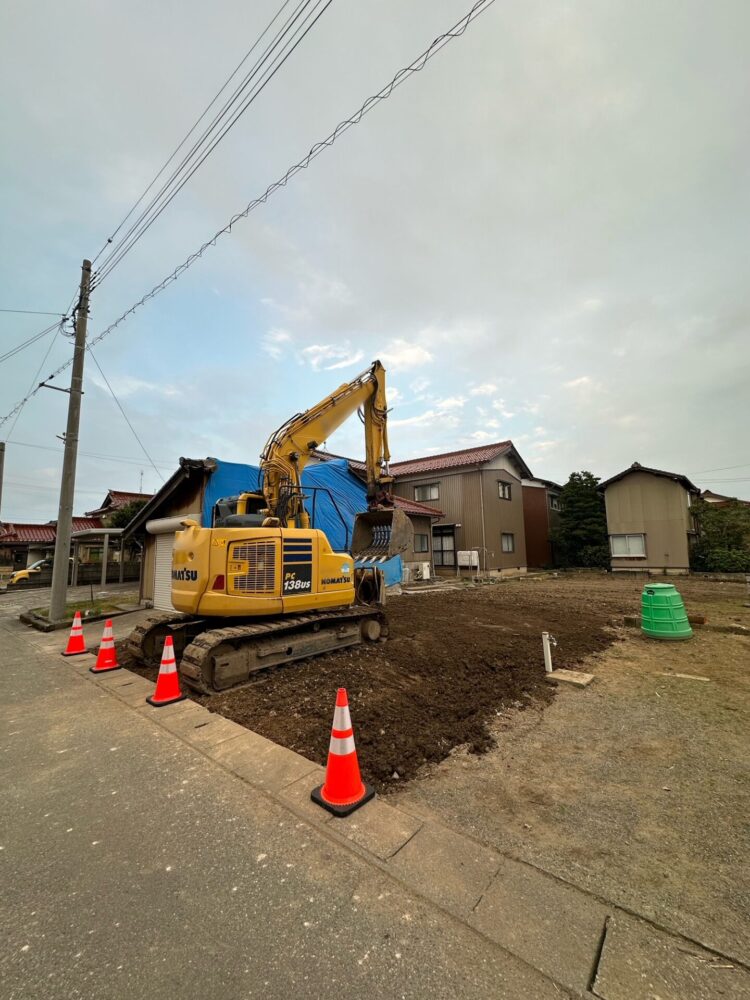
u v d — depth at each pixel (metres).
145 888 2.12
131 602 13.50
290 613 6.00
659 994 1.56
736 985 1.59
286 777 3.12
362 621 6.86
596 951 1.74
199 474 10.67
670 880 2.15
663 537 19.92
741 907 1.98
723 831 2.53
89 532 15.52
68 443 10.62
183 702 4.65
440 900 2.01
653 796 2.90
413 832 2.51
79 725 4.14
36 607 13.54
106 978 1.65
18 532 29.19
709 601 11.57
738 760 3.34
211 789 3.00
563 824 2.62
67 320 10.84
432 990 1.58
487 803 2.85
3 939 1.83
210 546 5.38
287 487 6.58
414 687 4.98
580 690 4.95
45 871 2.24
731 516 19.73
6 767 3.36
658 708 4.39
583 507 23.72
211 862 2.29
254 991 1.59
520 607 10.63
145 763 3.37
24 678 5.77
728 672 5.50
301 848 2.39
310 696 4.73
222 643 5.07
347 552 8.11
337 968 1.68
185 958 1.73
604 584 16.53
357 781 2.85
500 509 21.39
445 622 8.60
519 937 1.81
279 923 1.90
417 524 19.31
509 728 4.00
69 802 2.87
